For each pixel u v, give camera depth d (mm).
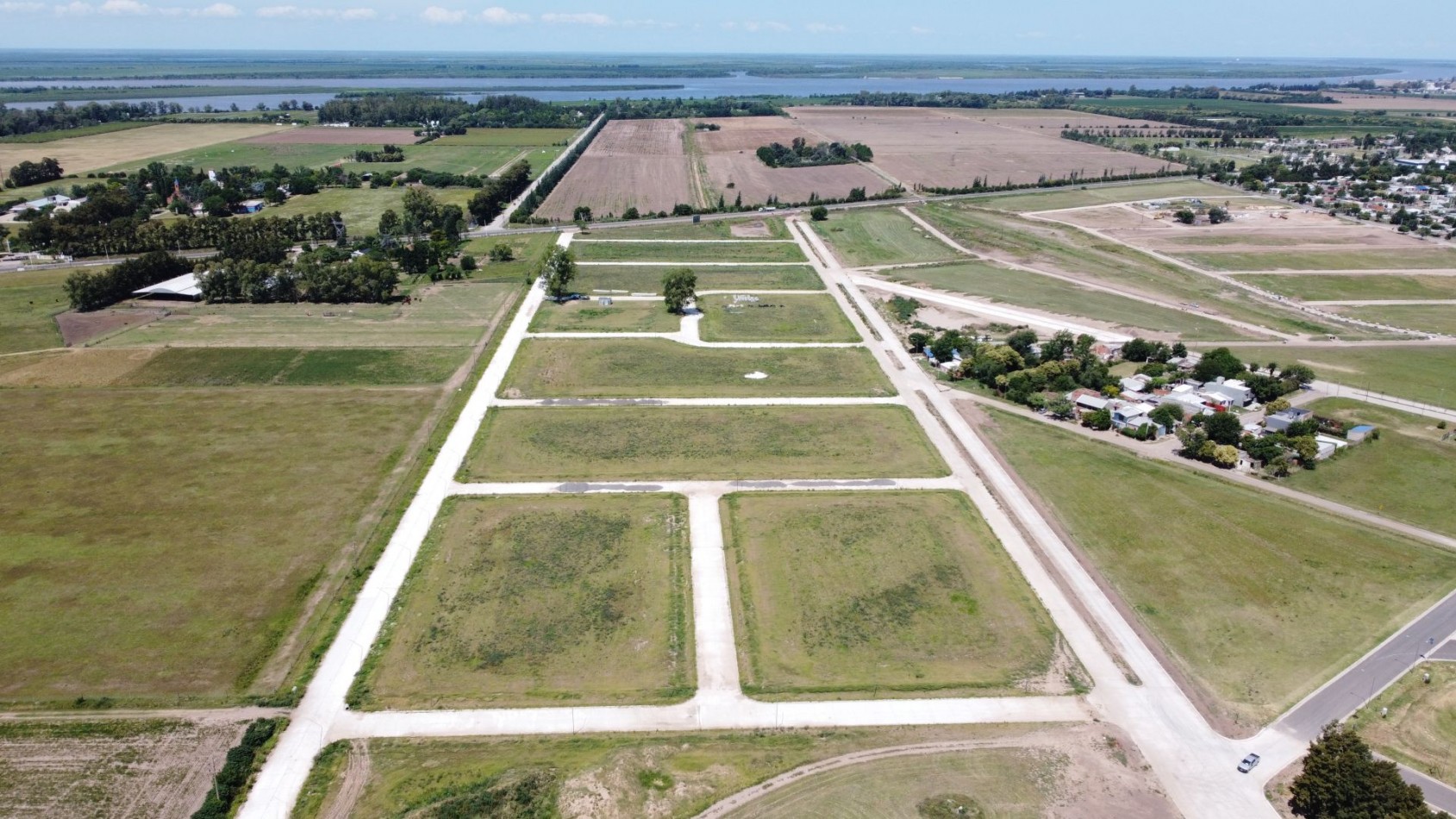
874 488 84938
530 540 75375
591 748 53531
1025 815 48844
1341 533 77625
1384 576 71562
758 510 80750
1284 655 62281
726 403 104125
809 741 54406
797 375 113688
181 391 105375
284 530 76000
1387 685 59125
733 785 50781
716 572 71438
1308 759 49469
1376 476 87625
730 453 91438
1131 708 57281
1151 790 50750
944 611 66938
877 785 50906
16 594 66625
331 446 91562
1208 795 50469
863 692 58531
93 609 65188
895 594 68938
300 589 68062
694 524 78250
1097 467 89562
